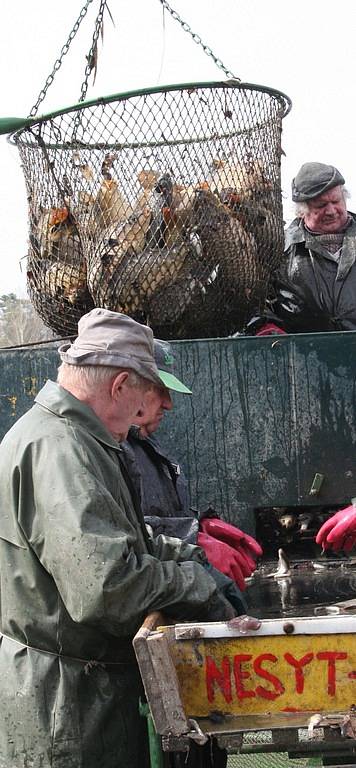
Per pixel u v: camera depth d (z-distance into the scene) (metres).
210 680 2.35
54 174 3.81
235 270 3.80
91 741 2.54
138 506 2.78
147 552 2.76
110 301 3.74
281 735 2.28
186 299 3.76
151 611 2.47
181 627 2.34
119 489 2.64
